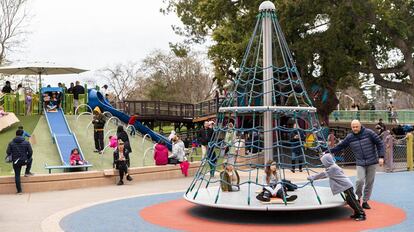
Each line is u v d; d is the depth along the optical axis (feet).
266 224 32.17
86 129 82.84
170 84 229.04
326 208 35.40
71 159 61.41
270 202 34.09
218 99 120.06
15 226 32.96
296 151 65.98
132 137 86.84
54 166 59.31
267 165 36.40
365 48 91.56
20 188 50.62
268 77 39.04
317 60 95.14
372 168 36.27
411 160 74.18
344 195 35.60
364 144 35.99
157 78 233.76
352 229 30.25
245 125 84.94
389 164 71.05
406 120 162.09
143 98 236.84
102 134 72.54
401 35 90.84
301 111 37.73
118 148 58.34
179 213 37.29
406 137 75.66
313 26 96.32
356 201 33.42
